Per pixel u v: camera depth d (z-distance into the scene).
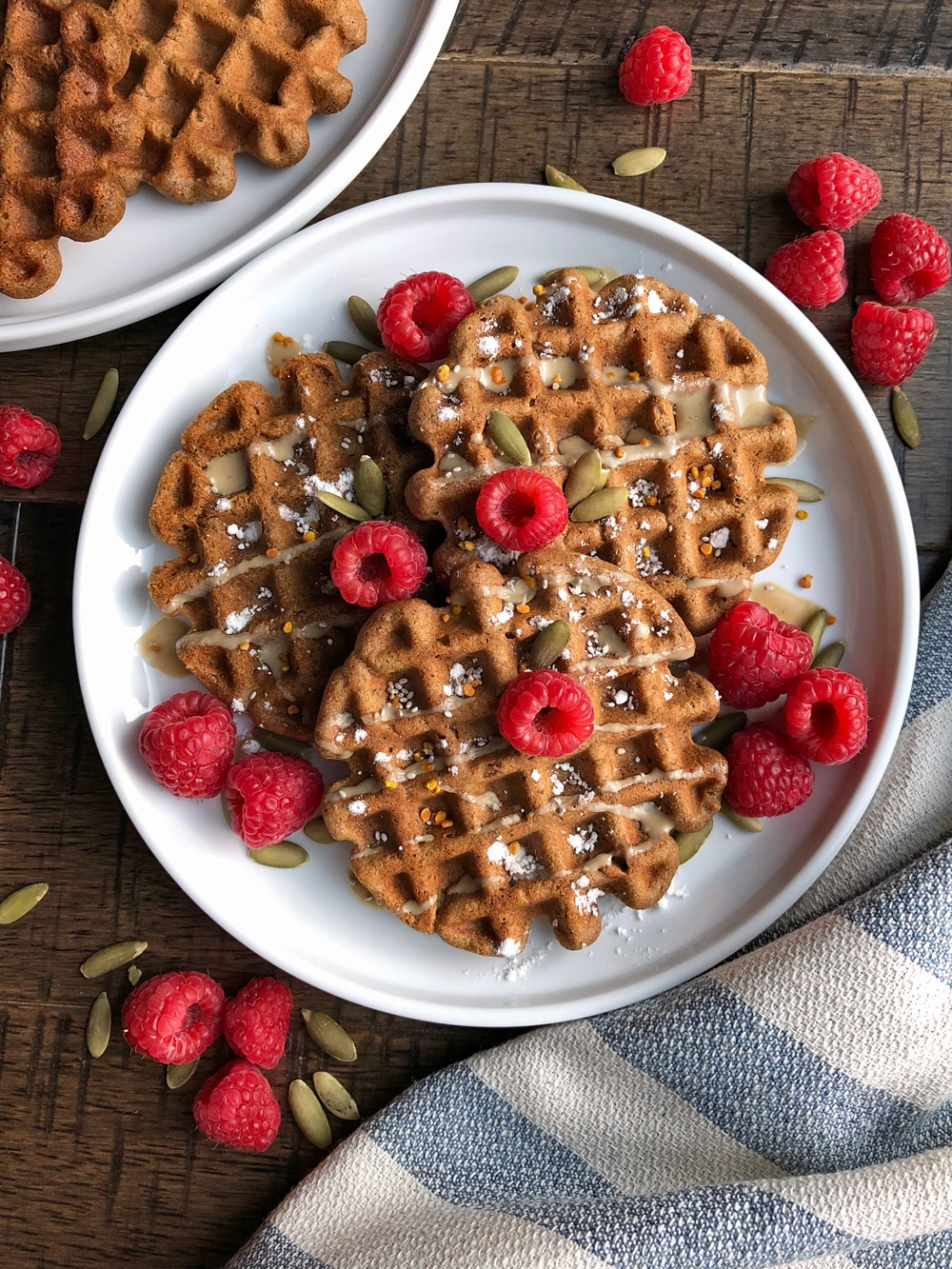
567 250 0.53
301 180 0.53
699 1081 0.52
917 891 0.51
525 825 0.50
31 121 0.51
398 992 0.53
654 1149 0.52
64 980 0.54
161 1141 0.54
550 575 0.49
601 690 0.51
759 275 0.52
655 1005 0.52
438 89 0.54
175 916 0.54
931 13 0.54
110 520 0.52
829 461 0.54
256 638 0.51
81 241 0.52
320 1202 0.52
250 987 0.53
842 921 0.51
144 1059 0.54
